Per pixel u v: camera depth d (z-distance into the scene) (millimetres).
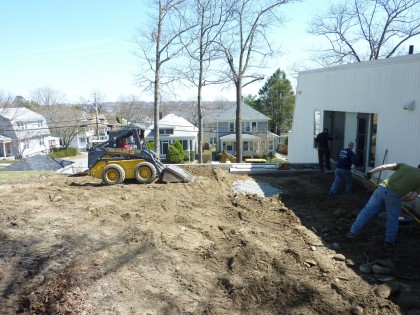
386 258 5848
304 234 6820
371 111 10211
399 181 6117
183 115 62438
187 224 7113
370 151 10891
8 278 5012
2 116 44938
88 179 12227
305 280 4934
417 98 8164
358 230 6551
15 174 15250
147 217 7438
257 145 42594
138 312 4230
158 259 5477
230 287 4754
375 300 4508
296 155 17562
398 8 24750
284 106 54375
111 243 6035
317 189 10469
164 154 43281
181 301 4465
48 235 6395
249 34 24047
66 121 47125
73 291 4582
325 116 13992
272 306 4402
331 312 4270
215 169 13062
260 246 5973
